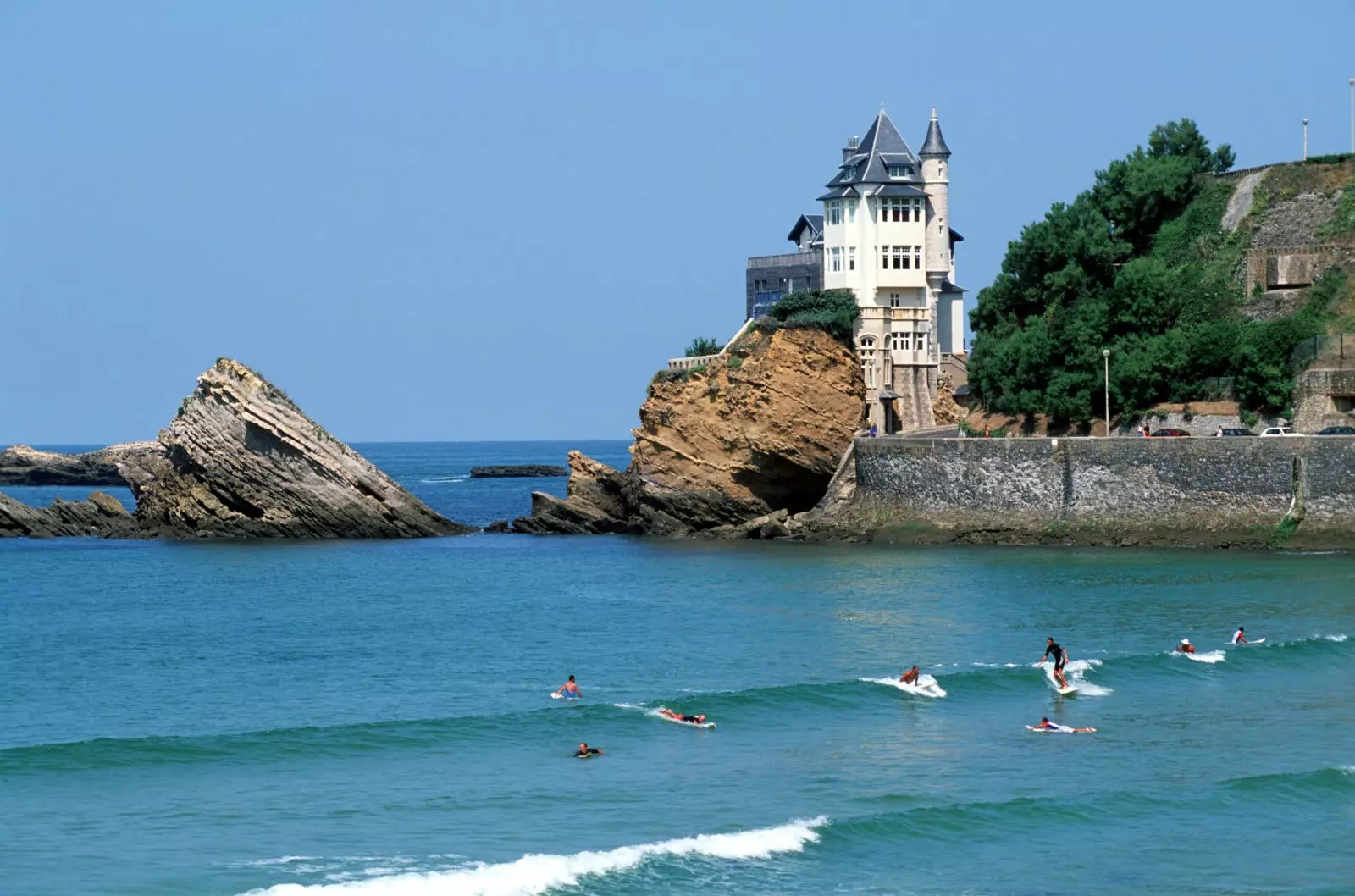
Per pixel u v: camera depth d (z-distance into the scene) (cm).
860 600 9644
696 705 6750
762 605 9688
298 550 13862
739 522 13975
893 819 5178
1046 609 9056
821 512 13125
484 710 6869
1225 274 13788
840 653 7994
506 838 5072
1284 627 8381
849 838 5041
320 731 6338
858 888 4669
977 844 5012
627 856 4841
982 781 5656
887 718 6550
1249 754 6003
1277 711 6656
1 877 4703
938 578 10394
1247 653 7650
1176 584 9719
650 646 8394
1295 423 12100
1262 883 4712
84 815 5309
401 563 12825
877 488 12594
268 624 9581
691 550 12962
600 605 10050
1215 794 5472
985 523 11881
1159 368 12838
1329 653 7688
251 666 8075
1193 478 11100
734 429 13862
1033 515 11688
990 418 13912
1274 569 10081
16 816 5300
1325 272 13375
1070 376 12950
